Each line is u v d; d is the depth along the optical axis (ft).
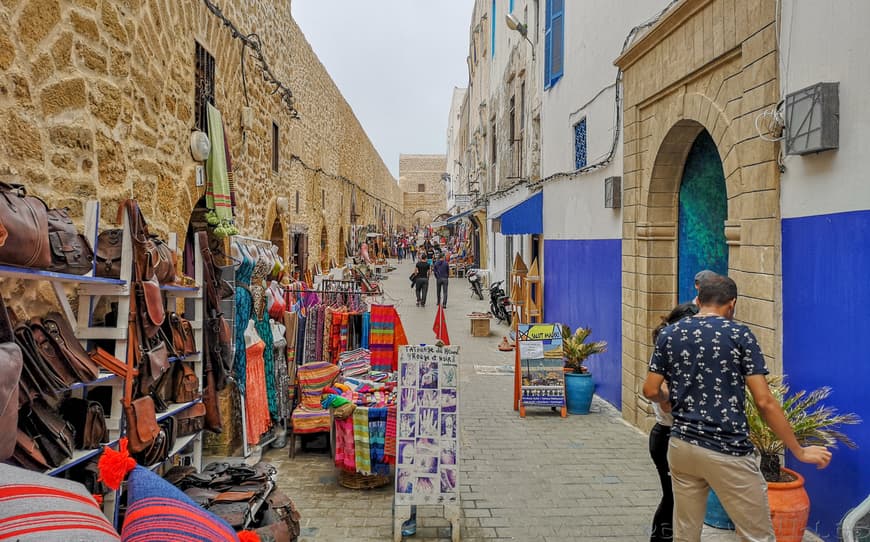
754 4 14.55
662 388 12.62
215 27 18.71
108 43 11.90
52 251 8.71
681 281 21.31
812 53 12.63
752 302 14.61
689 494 10.78
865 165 11.19
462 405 25.52
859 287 11.34
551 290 36.06
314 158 48.39
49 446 8.54
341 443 16.55
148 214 13.89
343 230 68.74
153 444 10.96
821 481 12.48
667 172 20.84
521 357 24.08
